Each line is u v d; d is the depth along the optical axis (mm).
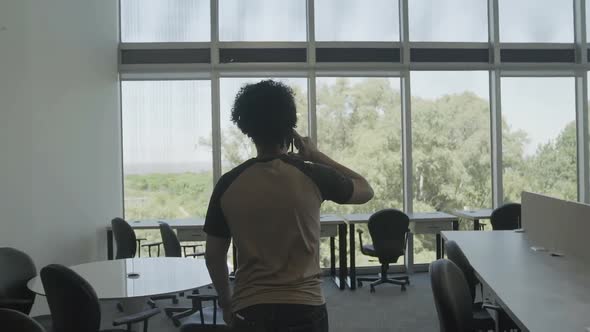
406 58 6113
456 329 1888
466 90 6254
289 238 1242
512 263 2824
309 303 1234
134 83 6062
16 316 1723
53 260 4539
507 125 6277
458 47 6230
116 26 5973
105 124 5598
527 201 3834
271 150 1325
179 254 4367
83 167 5090
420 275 5922
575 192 6359
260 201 1239
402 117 6188
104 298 2561
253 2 6121
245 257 1258
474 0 6285
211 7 6027
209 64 6000
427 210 6203
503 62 6230
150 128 6062
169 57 6039
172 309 4312
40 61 4418
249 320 1223
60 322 2441
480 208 6270
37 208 4340
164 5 6078
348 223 5402
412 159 6168
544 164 6316
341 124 6137
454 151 6242
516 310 1901
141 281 2926
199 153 6102
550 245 3346
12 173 4043
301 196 1262
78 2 5055
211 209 1301
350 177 1430
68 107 4844
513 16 6297
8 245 3984
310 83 6098
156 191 6062
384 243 5000
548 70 6301
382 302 4734
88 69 5234
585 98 6328
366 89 6156
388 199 6188
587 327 1685
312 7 6074
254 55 6066
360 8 6184
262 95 1295
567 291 2191
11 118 4043
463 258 2725
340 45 6109
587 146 6344
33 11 4328
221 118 6086
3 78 3963
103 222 5496
